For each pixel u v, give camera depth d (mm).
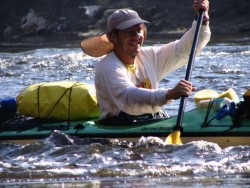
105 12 87500
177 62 20750
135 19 19500
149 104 18734
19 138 20312
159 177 16203
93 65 44688
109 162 17578
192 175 16312
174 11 83688
